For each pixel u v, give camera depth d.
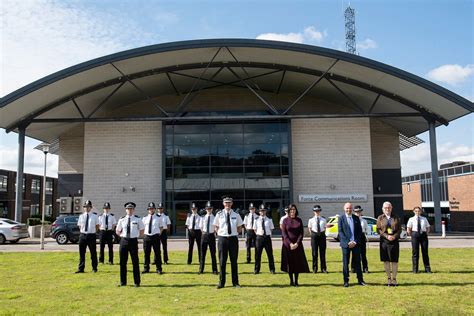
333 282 10.89
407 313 7.50
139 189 30.91
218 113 31.31
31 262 15.41
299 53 27.44
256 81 32.34
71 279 11.70
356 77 29.09
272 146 30.78
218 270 13.41
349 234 10.38
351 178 30.67
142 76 29.70
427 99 28.16
